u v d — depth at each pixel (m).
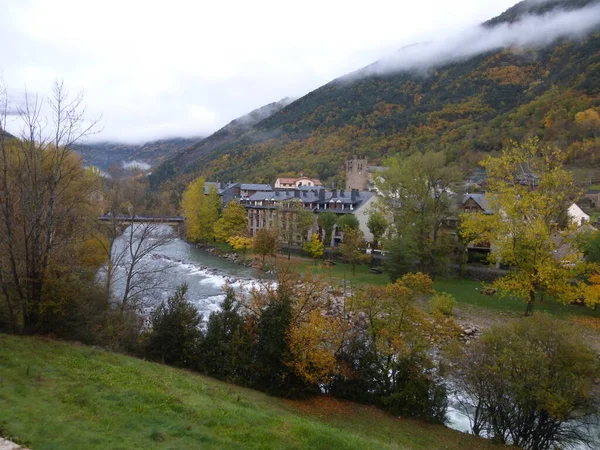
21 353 15.99
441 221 51.97
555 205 36.03
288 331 21.16
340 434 15.15
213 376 21.78
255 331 22.66
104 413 12.36
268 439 12.87
